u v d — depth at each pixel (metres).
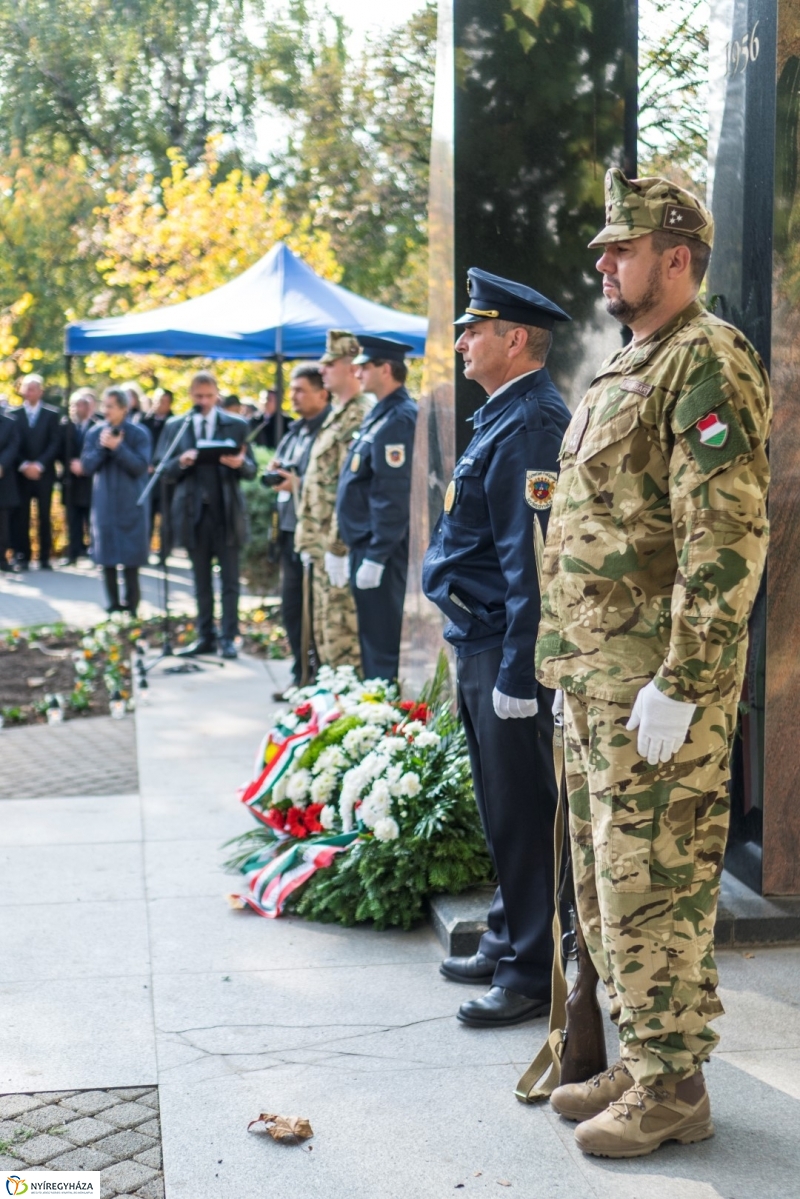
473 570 3.42
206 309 10.20
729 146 4.18
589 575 2.72
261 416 13.94
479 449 3.36
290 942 4.01
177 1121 2.91
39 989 3.64
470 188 4.41
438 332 4.91
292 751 4.64
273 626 10.75
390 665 5.85
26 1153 2.77
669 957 2.75
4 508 14.99
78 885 4.53
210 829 5.21
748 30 4.04
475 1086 3.08
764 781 4.02
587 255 4.46
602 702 2.71
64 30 26.66
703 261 2.68
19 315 23.08
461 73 4.38
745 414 2.51
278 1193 2.63
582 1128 2.79
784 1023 3.41
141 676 8.29
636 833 2.70
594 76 4.42
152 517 12.93
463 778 4.23
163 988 3.65
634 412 2.64
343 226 23.36
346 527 6.00
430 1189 2.65
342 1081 3.11
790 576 3.95
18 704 7.88
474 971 3.66
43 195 24.77
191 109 27.25
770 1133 2.87
